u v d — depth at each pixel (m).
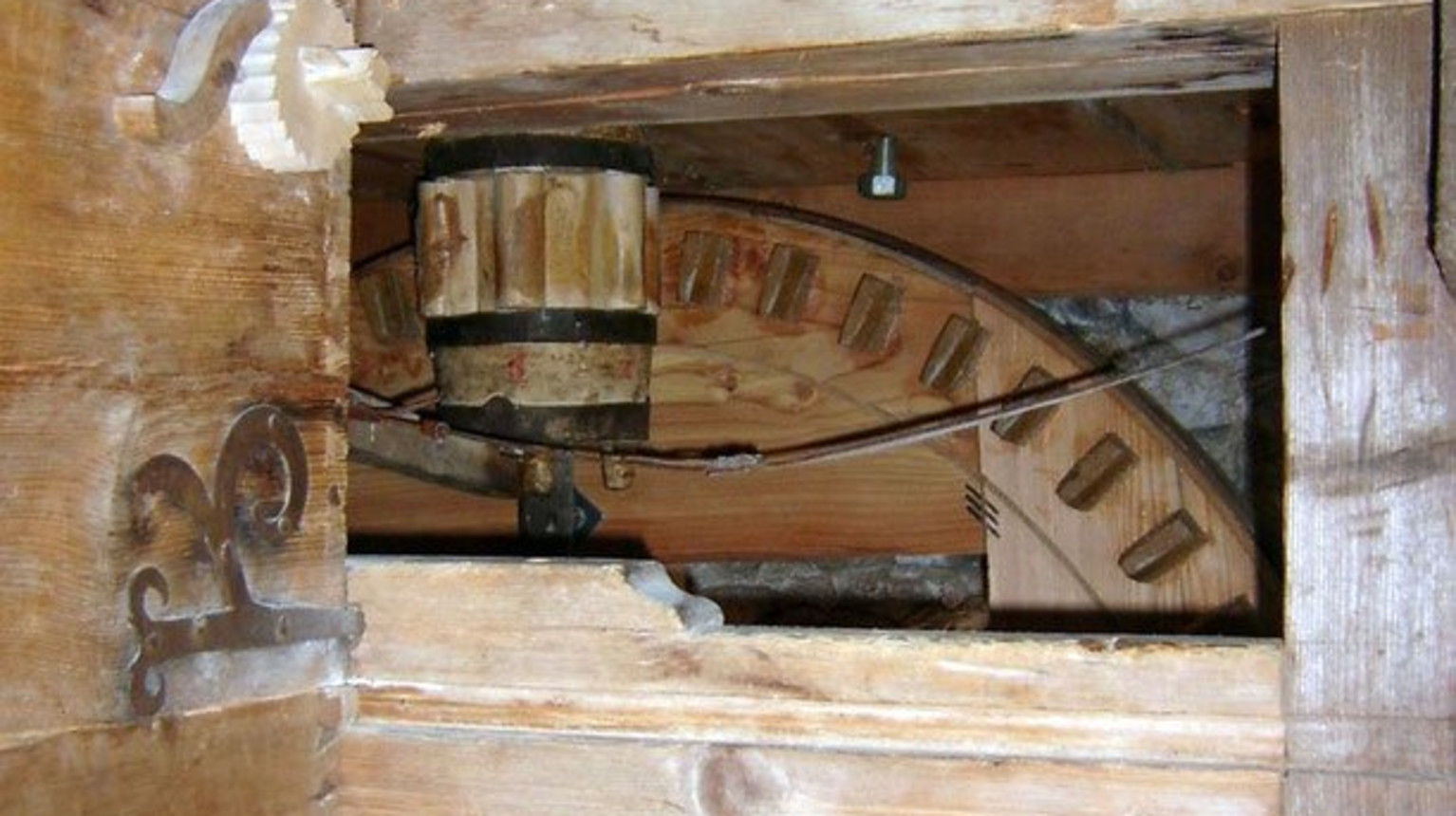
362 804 1.05
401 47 1.09
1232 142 1.89
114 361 0.82
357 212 2.24
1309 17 0.90
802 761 0.98
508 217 1.43
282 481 0.96
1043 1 0.96
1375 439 0.87
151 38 0.85
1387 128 0.88
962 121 1.75
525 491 1.60
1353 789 0.87
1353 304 0.88
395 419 1.53
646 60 1.04
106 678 0.81
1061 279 2.14
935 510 1.86
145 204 0.84
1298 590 0.89
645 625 1.02
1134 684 0.93
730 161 1.98
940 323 1.84
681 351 1.94
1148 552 1.75
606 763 1.02
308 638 0.98
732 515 1.93
